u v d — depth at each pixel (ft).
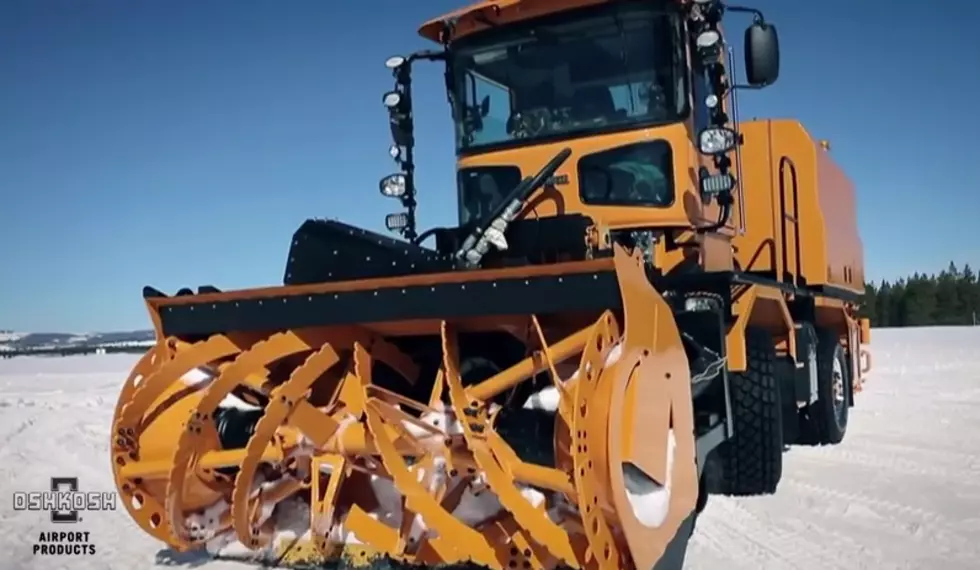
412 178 20.81
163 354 14.35
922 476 21.68
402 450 12.35
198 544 13.91
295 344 13.29
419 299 12.36
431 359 14.33
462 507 12.29
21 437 31.65
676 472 12.07
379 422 12.10
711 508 18.28
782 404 21.88
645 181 17.54
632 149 17.62
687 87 17.56
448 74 20.07
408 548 12.30
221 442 14.28
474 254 15.29
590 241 15.53
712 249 18.86
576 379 11.00
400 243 14.32
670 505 11.77
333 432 12.72
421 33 20.16
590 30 18.21
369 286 12.63
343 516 13.57
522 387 13.00
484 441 11.41
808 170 26.27
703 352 14.57
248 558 14.12
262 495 13.57
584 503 10.34
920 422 31.37
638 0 17.78
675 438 12.30
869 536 16.20
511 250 15.93
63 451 28.48
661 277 15.96
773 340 21.31
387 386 14.48
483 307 11.93
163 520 13.99
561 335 12.28
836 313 30.45
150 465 13.53
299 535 13.79
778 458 19.11
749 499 19.12
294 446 12.87
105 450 28.63
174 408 13.98
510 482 11.11
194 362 13.78
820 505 18.57
